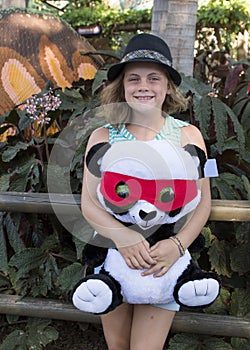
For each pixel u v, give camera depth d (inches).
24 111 108.8
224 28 282.5
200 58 152.4
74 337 97.0
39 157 104.4
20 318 98.4
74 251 98.2
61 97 108.0
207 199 68.7
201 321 81.0
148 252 63.7
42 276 93.3
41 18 152.2
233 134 108.1
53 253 96.0
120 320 70.7
